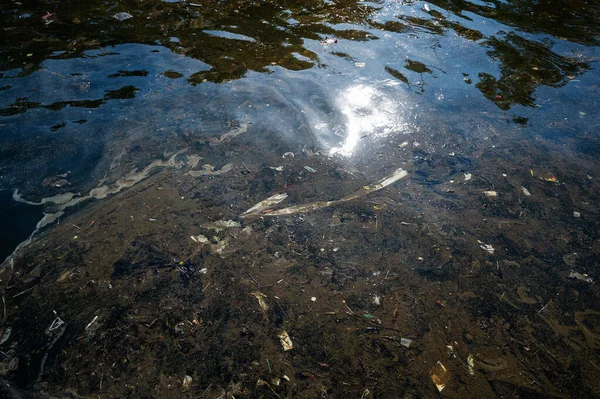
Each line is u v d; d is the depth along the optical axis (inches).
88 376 32.9
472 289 40.0
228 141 54.7
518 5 90.5
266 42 72.2
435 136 57.0
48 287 38.9
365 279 40.4
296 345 35.0
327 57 69.6
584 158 54.6
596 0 93.6
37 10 77.8
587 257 43.1
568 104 63.2
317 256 42.2
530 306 38.8
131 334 35.4
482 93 64.5
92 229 43.9
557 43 77.0
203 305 37.7
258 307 37.7
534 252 43.5
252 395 31.8
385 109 60.6
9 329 35.8
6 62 63.9
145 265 40.8
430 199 48.6
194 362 33.7
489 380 33.4
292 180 50.3
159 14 78.4
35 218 44.7
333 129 57.4
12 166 49.6
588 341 36.3
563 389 33.1
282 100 61.1
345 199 48.3
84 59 65.7
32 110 56.4
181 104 59.2
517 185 50.7
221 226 44.7
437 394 32.4
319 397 31.8
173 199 47.3
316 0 86.2
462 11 86.4
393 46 73.5
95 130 54.7
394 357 34.6
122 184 48.8
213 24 76.3
